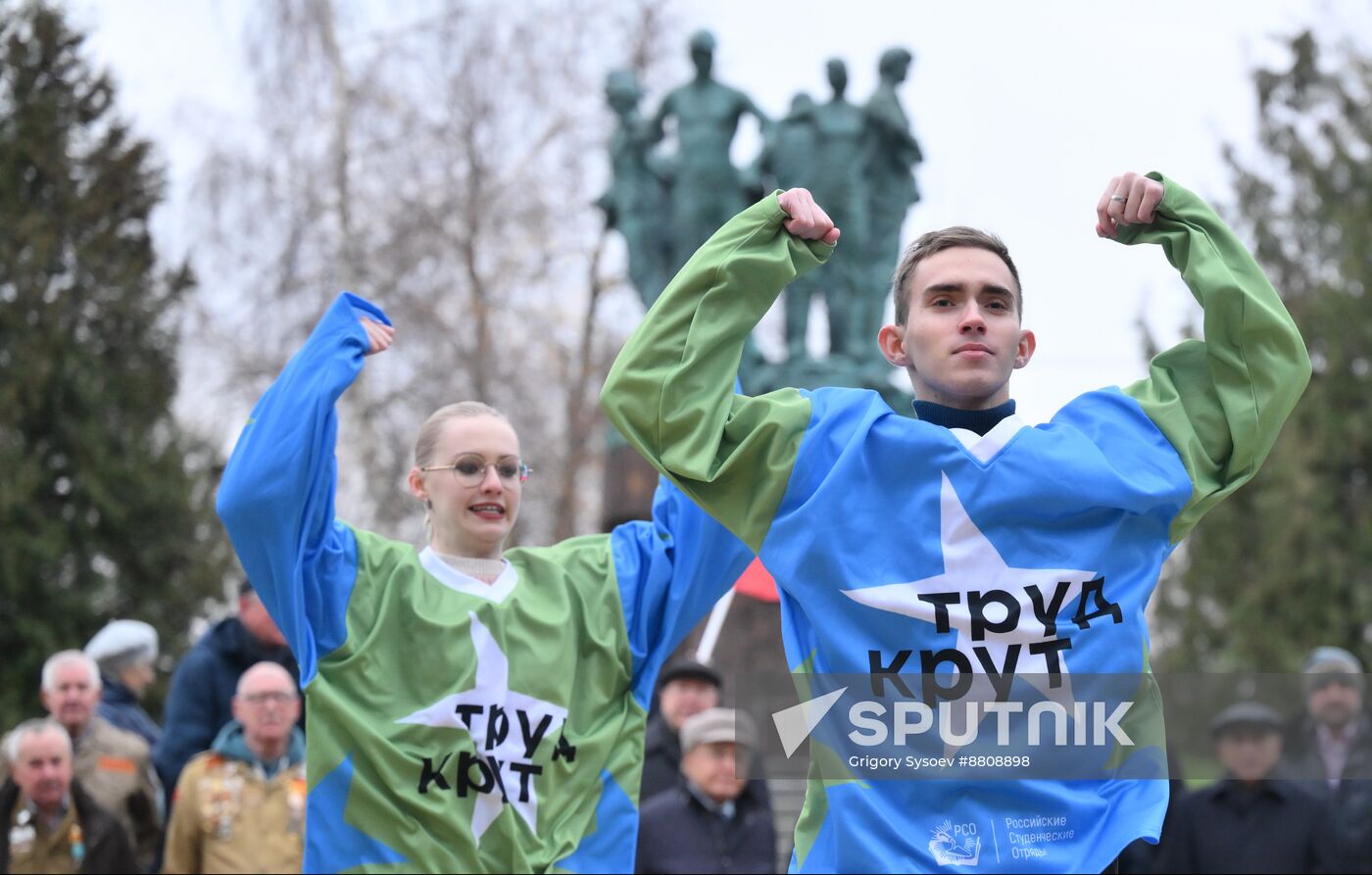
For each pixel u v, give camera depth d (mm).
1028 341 7043
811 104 29594
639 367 6691
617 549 8875
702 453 6609
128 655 15336
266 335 41250
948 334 6594
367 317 8320
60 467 35438
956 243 6719
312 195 40812
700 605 8766
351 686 8281
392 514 42875
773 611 24812
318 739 8219
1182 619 42469
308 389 7949
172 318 37781
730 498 6676
